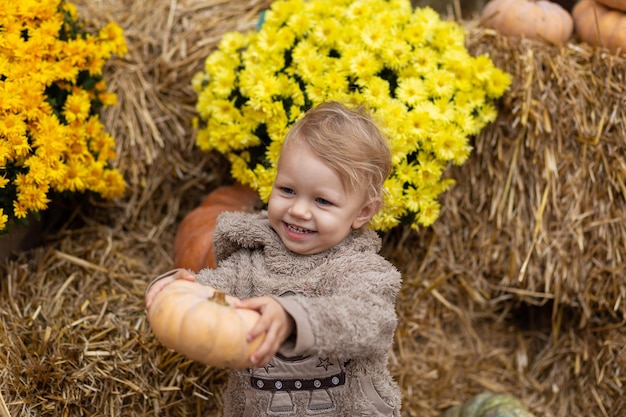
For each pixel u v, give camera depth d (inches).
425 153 92.9
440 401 108.0
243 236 69.9
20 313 89.7
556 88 101.5
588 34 107.1
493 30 105.0
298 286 66.4
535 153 102.9
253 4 117.6
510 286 108.0
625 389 101.3
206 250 92.5
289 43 94.7
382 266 67.1
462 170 106.3
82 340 87.7
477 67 97.0
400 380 105.1
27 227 97.4
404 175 90.2
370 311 60.7
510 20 107.0
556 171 102.1
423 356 108.8
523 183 104.8
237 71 99.3
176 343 56.4
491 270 108.6
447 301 111.8
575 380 107.7
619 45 103.4
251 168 97.9
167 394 88.2
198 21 114.6
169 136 110.0
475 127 97.7
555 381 109.2
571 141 102.3
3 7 84.1
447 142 91.6
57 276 97.4
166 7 114.1
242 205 100.2
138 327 91.0
